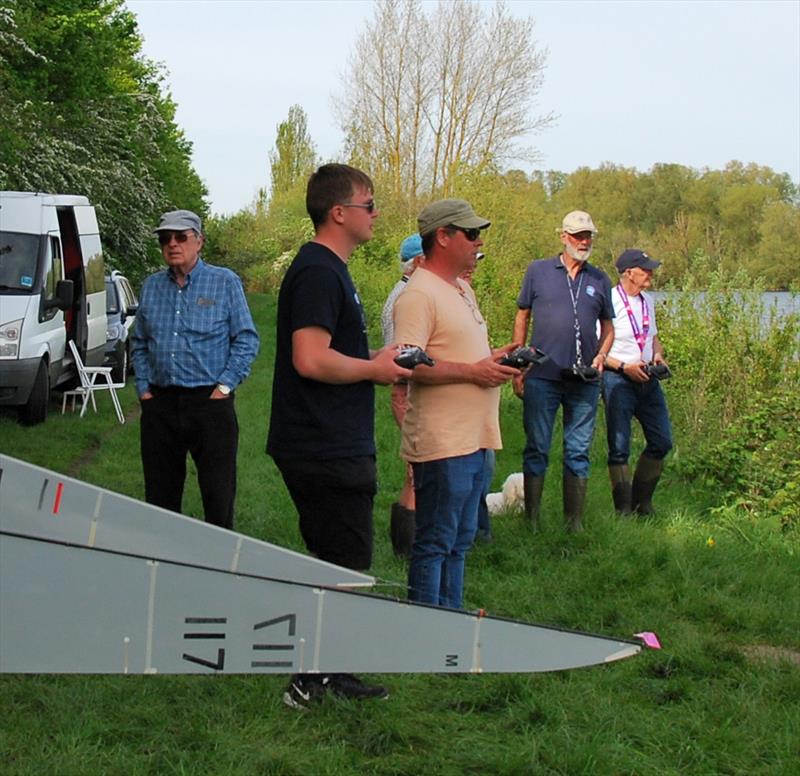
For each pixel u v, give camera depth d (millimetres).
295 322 5113
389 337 7984
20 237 16469
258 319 44250
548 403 9141
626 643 4406
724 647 6332
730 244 16625
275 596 4074
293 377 5215
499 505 9852
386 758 4793
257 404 18688
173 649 3998
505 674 5613
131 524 5031
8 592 3875
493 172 23250
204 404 7277
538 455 9188
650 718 5355
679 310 14242
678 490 11219
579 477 9148
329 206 5219
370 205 5266
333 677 5270
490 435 6180
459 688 5578
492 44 41750
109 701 5195
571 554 8453
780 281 15773
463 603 7160
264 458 12906
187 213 7309
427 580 6062
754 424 11453
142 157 38906
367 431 5277
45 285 16172
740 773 4883
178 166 52938
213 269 7398
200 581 4016
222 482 7355
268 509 9891
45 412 15781
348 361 5098
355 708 5156
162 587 3982
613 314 9406
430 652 4199
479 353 6156
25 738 4766
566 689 5609
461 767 4777
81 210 19109
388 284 28984
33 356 15289
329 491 5227
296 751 4754
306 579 5000
